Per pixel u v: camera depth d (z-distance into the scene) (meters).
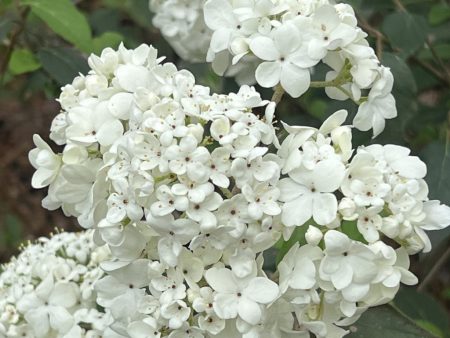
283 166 0.40
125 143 0.40
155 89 0.42
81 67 0.60
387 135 0.51
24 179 1.01
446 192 0.50
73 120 0.42
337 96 0.45
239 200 0.39
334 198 0.39
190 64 0.62
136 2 0.74
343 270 0.39
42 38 0.64
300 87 0.42
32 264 0.49
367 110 0.43
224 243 0.39
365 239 0.40
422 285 0.62
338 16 0.42
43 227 0.97
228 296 0.40
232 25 0.44
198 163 0.39
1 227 0.92
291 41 0.42
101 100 0.43
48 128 1.06
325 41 0.42
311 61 0.42
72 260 0.49
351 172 0.40
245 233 0.39
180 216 0.41
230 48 0.44
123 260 0.41
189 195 0.39
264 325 0.40
